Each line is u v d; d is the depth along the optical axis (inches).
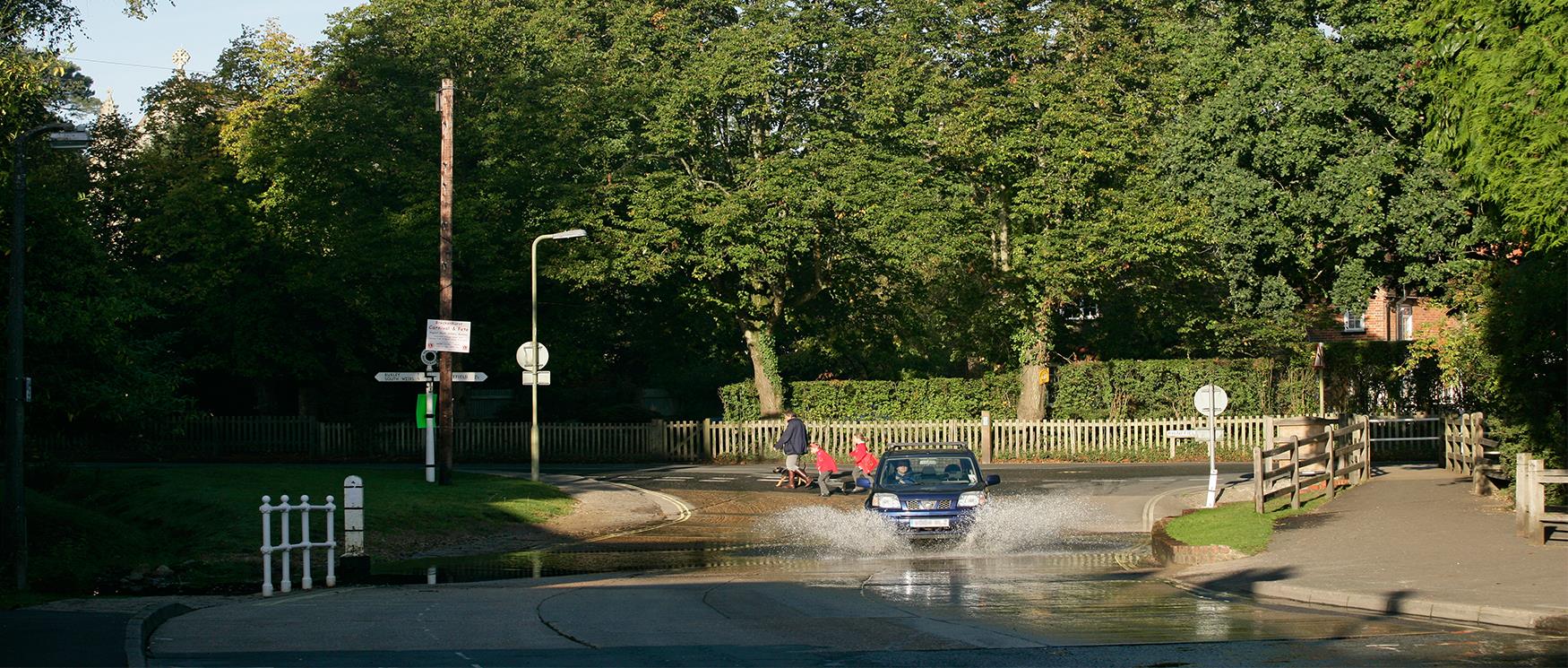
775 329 1766.7
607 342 1786.4
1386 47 888.9
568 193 1518.2
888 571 663.8
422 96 1553.9
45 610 488.4
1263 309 987.3
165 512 906.7
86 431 1449.3
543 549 824.3
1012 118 1502.2
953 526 789.9
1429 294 988.6
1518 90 590.6
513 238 1507.1
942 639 424.2
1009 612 491.2
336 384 1733.5
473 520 919.0
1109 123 1477.6
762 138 1604.3
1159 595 543.8
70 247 821.9
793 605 519.2
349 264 1461.6
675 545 831.1
